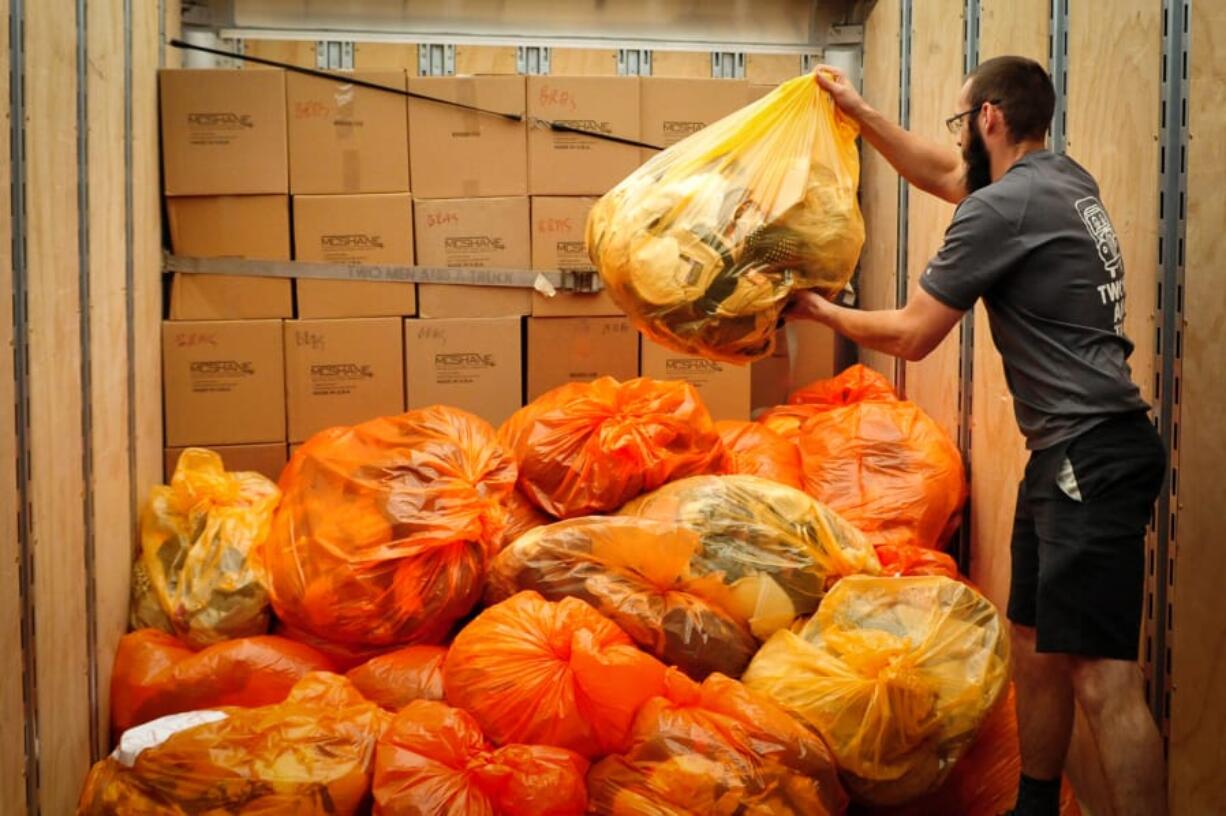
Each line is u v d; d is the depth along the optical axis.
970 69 2.92
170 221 3.19
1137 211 2.23
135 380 2.90
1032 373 2.08
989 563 2.94
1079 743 2.54
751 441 3.15
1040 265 2.05
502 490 2.70
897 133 2.41
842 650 2.37
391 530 2.56
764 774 2.17
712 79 3.33
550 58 3.76
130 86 2.90
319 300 3.23
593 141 3.29
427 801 2.13
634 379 3.13
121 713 2.61
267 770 2.17
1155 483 2.01
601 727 2.27
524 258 3.28
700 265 2.16
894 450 3.00
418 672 2.47
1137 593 2.00
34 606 2.19
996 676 2.38
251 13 3.62
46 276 2.27
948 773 2.37
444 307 3.27
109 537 2.65
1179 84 2.11
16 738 2.10
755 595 2.53
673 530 2.55
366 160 3.23
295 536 2.66
